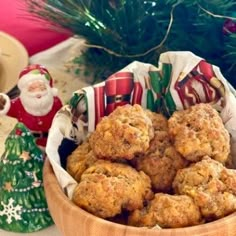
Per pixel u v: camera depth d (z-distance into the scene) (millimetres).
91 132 478
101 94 482
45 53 675
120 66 570
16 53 657
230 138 474
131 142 431
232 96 472
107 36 546
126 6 526
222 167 432
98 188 419
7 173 493
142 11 529
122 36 542
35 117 538
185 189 424
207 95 483
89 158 457
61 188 438
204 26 527
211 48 538
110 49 554
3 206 495
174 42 540
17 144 491
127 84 485
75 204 424
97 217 413
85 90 479
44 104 533
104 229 404
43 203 496
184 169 436
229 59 533
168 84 488
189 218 413
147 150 449
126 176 428
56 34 681
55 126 474
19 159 491
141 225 419
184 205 414
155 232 396
